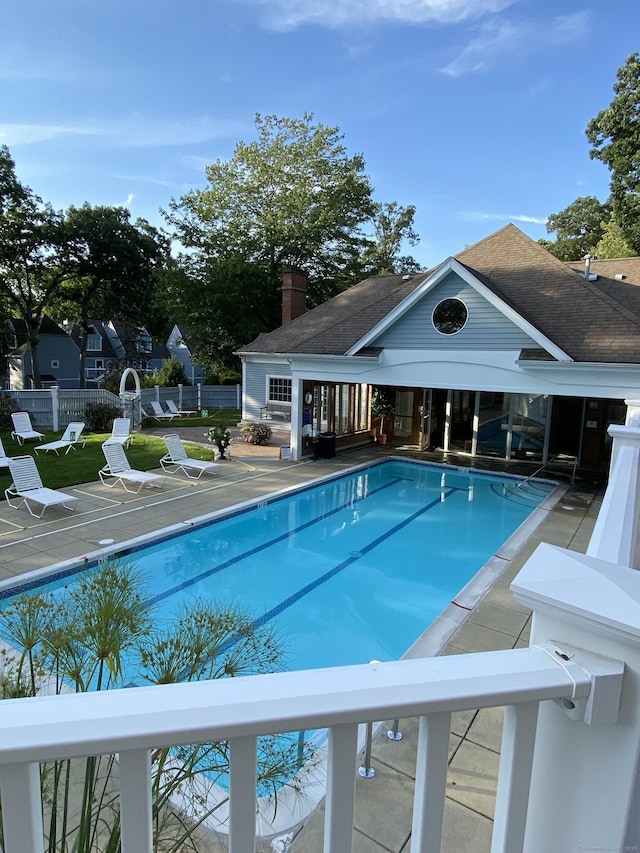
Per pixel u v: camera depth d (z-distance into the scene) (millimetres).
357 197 28891
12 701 925
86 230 32375
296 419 15281
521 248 15039
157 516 9586
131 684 3006
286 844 2828
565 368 11234
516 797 1131
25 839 905
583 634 1089
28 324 33844
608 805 1090
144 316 38906
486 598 6305
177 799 2734
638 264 15812
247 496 11133
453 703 1003
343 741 1000
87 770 1870
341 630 6668
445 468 15328
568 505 11070
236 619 2586
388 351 13664
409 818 2971
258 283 26812
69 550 7812
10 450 15352
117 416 20547
